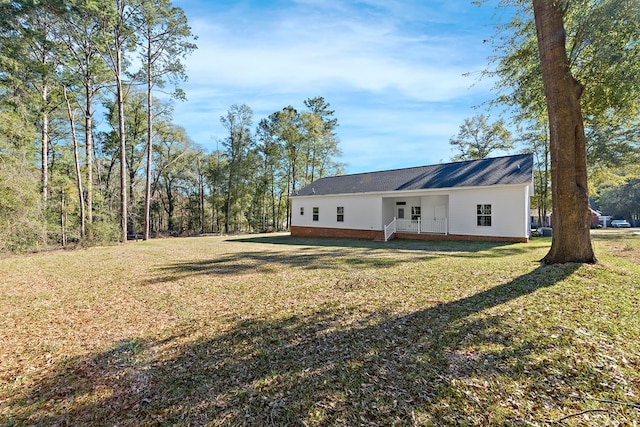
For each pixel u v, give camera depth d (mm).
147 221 19594
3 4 13781
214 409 2693
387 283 6598
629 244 11102
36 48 15906
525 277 6246
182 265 9938
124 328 4676
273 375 3178
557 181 7066
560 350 3277
